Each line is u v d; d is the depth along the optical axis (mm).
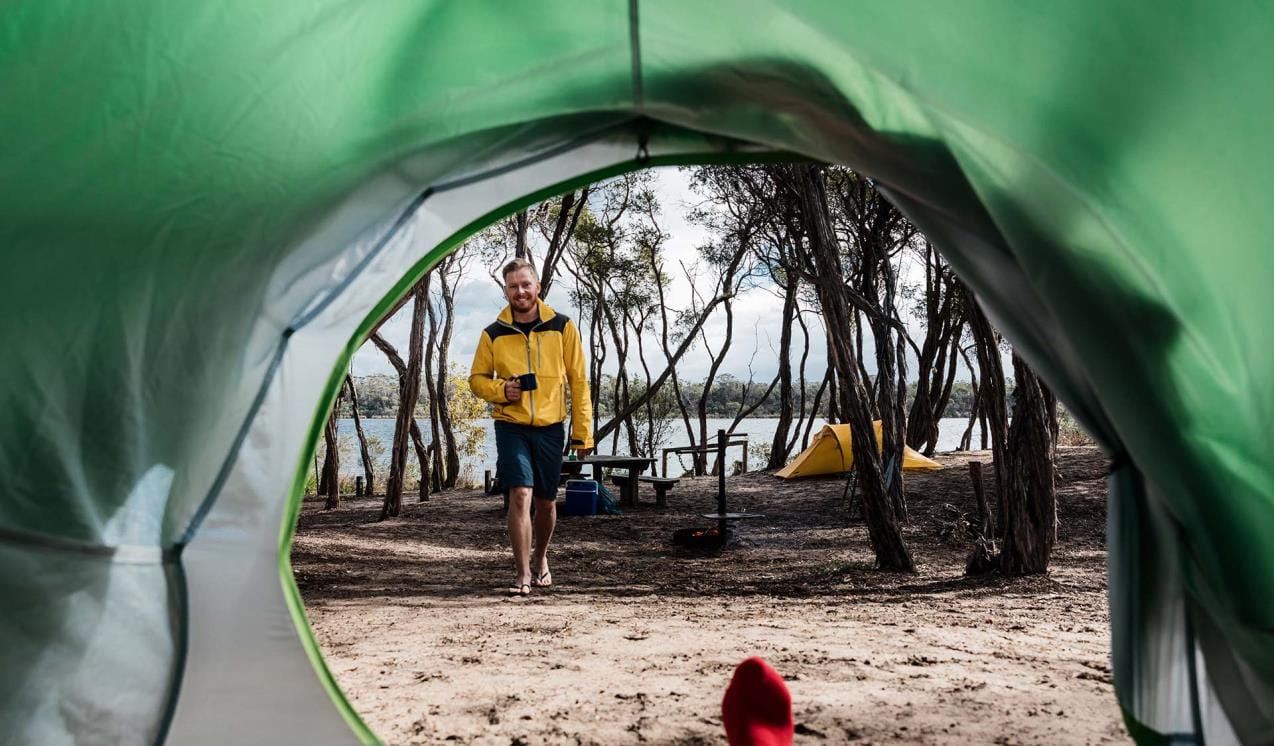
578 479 13242
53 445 2486
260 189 2619
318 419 2873
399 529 10891
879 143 2715
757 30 2551
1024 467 6828
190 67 2416
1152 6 2273
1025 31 2334
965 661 4023
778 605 5824
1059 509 10047
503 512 12945
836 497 13062
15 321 2443
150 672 2604
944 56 2389
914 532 9625
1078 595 6043
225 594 2705
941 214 2789
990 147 2459
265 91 2502
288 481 2811
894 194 2852
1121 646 2633
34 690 2424
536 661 4062
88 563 2514
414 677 3770
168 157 2480
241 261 2693
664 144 3178
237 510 2752
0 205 2395
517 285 5797
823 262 7617
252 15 2398
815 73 2635
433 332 19000
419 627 4941
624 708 3307
